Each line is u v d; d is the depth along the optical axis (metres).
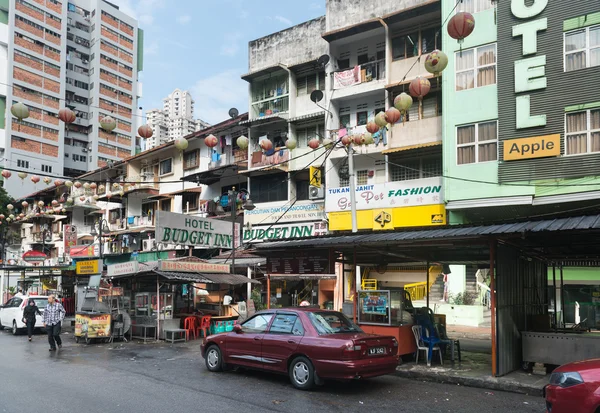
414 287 21.31
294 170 24.41
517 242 10.02
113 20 69.38
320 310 9.27
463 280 20.94
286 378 9.39
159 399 7.68
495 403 7.57
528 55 16.73
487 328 17.88
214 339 10.11
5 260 45.38
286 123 25.58
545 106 16.19
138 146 72.56
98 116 65.88
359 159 22.84
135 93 71.81
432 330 10.71
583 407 5.07
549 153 15.91
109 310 15.73
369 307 11.08
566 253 11.30
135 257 30.39
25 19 57.66
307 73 25.31
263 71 25.97
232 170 27.72
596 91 15.32
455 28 8.55
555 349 9.16
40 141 57.88
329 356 8.04
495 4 17.73
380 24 21.86
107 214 39.88
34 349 14.03
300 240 12.53
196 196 30.94
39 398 7.74
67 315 23.73
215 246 19.41
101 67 67.00
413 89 10.49
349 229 21.25
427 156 20.78
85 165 65.12
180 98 128.12
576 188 15.28
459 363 10.47
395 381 9.25
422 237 9.15
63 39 61.84
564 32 16.12
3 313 19.62
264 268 23.05
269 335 9.12
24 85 56.88
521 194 16.31
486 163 17.23
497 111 17.22
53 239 45.53
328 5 24.17
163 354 12.71
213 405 7.30
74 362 11.48
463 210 17.95
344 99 23.36
